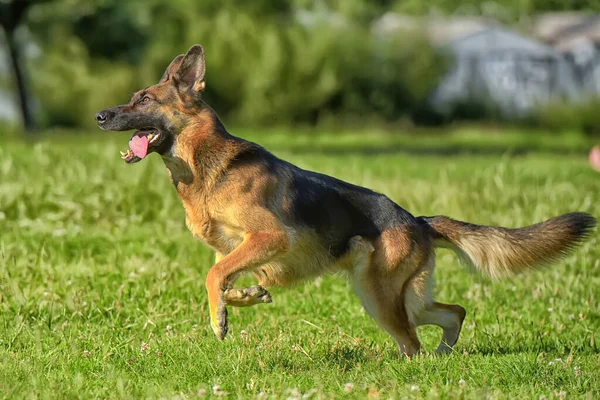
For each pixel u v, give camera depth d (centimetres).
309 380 757
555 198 1644
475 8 8288
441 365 793
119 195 1459
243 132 4600
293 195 862
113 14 4884
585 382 741
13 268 1074
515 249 905
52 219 1398
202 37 5034
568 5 8206
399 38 5388
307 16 5922
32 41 5094
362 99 5278
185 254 1214
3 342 860
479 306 1077
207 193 844
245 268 826
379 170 2523
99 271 1109
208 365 790
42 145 1798
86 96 4988
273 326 967
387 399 685
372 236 880
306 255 877
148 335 917
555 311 1044
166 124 844
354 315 1039
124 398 679
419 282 888
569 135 4822
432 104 5450
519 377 764
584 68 6481
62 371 762
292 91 5009
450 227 914
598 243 1303
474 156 3378
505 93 6147
